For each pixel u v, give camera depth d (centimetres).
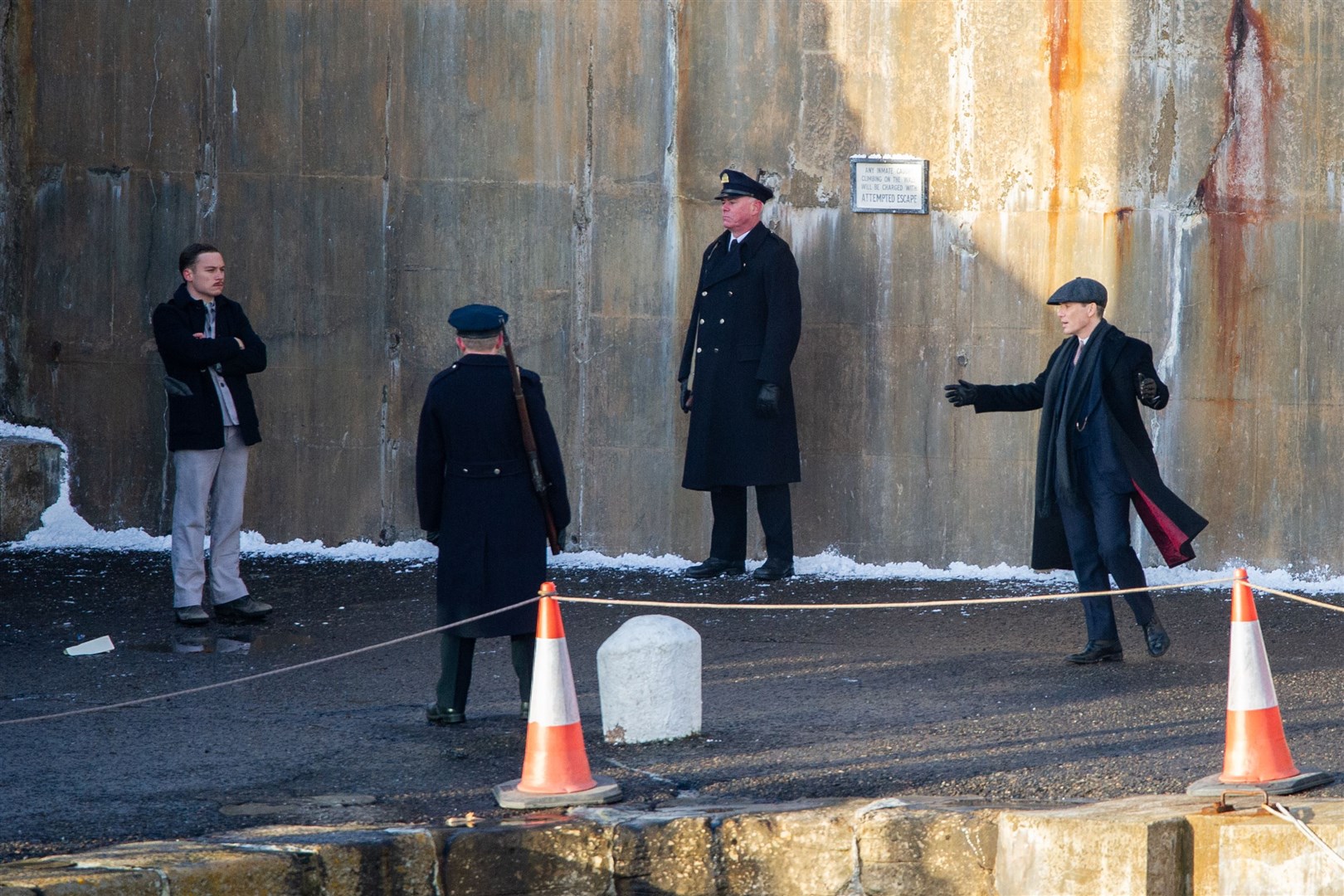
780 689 2723
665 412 4028
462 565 2423
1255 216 3869
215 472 3222
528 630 2420
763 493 3800
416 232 4053
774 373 3672
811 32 3956
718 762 2244
